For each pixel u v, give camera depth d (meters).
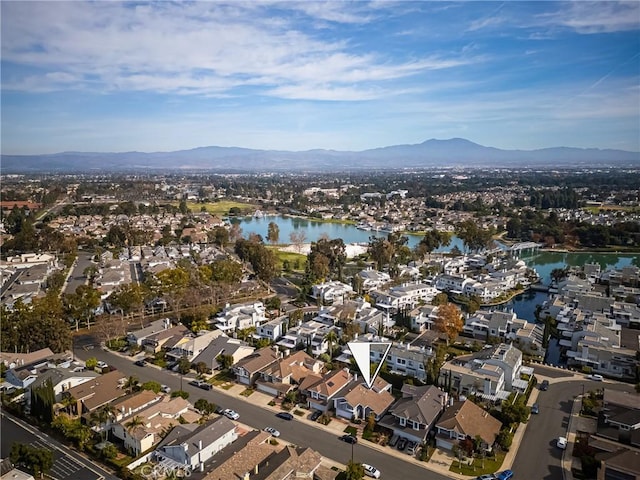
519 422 59.78
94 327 97.19
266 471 47.56
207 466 49.41
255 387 71.44
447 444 55.19
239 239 183.38
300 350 82.50
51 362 75.69
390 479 49.66
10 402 65.12
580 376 74.69
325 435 58.16
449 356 81.50
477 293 122.19
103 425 57.75
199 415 61.47
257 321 99.44
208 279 120.31
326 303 115.00
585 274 137.38
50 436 57.94
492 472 50.75
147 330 88.88
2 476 47.59
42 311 89.06
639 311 101.06
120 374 70.56
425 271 144.25
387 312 104.31
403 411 58.41
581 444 53.53
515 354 73.56
